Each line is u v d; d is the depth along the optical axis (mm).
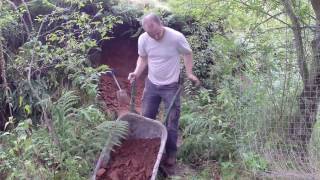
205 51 4691
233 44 3715
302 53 3156
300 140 3254
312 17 3283
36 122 3674
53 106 3307
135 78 3254
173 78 3172
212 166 3432
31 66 3457
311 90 3178
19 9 3816
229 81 3904
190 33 4879
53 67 3889
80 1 3834
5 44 3613
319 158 3215
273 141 3305
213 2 3715
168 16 4719
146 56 3260
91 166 3104
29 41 3582
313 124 3236
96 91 3928
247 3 3512
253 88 3404
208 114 3906
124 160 2992
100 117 3557
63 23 3848
